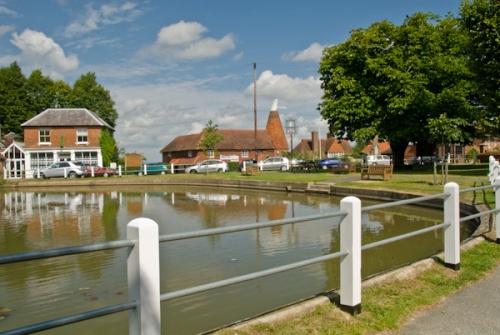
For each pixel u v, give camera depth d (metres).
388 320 4.52
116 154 53.97
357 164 45.25
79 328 6.12
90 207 21.31
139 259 3.07
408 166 34.72
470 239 8.14
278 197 24.56
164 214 18.03
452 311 4.82
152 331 3.15
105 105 69.88
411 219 14.91
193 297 7.07
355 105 32.28
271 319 4.34
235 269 8.85
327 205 19.91
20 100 64.75
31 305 7.08
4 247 11.86
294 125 52.56
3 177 43.50
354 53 32.81
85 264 9.45
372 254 9.72
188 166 51.84
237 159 62.34
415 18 32.44
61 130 50.66
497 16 21.88
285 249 10.55
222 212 18.28
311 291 7.27
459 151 66.31
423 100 29.83
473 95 31.95
